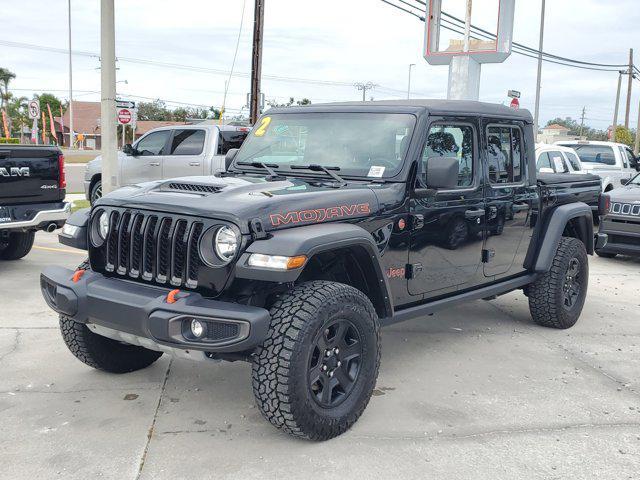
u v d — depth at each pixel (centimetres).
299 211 369
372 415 410
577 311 623
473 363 513
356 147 458
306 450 361
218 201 366
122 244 386
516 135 552
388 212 422
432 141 459
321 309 353
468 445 373
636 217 938
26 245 834
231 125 1150
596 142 1711
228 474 335
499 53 1705
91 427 384
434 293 479
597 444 379
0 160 695
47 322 586
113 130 1148
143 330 351
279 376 341
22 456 349
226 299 359
